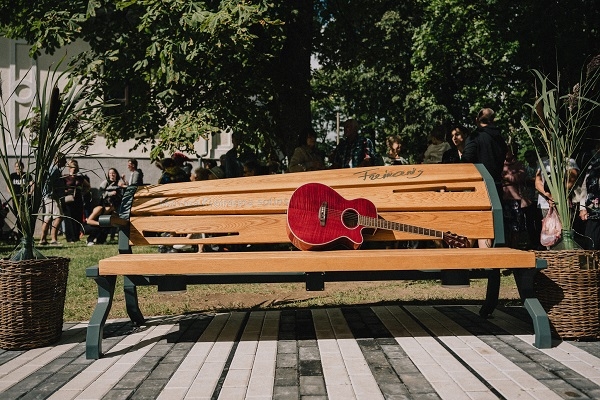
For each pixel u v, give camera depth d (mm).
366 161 8734
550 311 4266
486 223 4770
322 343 4219
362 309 5559
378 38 15297
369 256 3934
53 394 3205
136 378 3463
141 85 11289
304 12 11703
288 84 12211
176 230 4754
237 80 11344
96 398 3125
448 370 3518
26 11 10680
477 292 6758
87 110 4793
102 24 11141
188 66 9914
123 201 4879
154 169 21438
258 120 11805
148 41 10352
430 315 5191
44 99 4520
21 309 4203
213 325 4941
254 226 4750
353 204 4605
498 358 3773
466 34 22141
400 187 4879
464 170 4941
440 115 30328
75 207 15062
